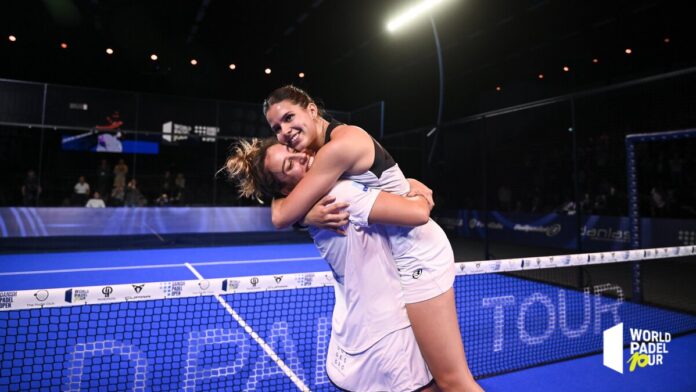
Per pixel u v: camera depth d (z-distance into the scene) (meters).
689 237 8.61
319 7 14.88
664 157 11.67
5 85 11.11
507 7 13.63
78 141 12.67
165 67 19.19
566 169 14.41
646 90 11.91
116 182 13.32
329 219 1.63
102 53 18.16
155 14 15.70
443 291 1.77
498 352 3.92
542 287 6.38
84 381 3.11
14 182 13.21
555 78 17.72
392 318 1.73
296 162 1.71
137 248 12.31
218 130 13.29
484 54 17.41
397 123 23.45
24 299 1.98
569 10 13.24
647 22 13.17
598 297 5.82
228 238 13.34
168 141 13.25
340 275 1.78
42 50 17.52
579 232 6.37
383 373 1.72
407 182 2.00
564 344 4.14
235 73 20.69
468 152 16.91
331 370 1.86
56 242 11.51
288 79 21.77
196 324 4.41
